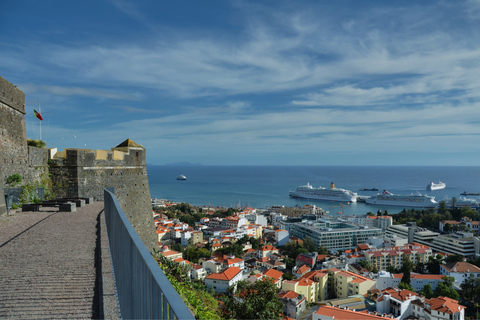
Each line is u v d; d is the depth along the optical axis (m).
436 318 62.09
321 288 80.75
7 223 14.01
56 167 23.16
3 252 9.49
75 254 9.33
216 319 13.81
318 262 110.56
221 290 74.94
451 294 76.38
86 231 12.41
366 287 81.06
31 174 21.67
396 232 153.38
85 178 23.61
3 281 7.29
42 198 21.86
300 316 62.22
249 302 16.02
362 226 152.25
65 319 5.68
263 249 122.50
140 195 28.78
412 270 102.75
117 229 7.30
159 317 3.22
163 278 3.33
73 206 17.72
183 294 13.91
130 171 27.91
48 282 7.26
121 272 6.32
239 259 105.44
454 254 116.38
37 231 12.39
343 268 100.62
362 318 45.75
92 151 24.25
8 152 19.80
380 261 110.44
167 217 185.88
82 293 6.74
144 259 3.99
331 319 45.97
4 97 19.59
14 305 6.14
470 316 70.81
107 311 5.99
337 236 140.88
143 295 4.11
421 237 140.62
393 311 67.81
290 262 111.75
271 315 15.86
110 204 10.29
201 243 132.75
